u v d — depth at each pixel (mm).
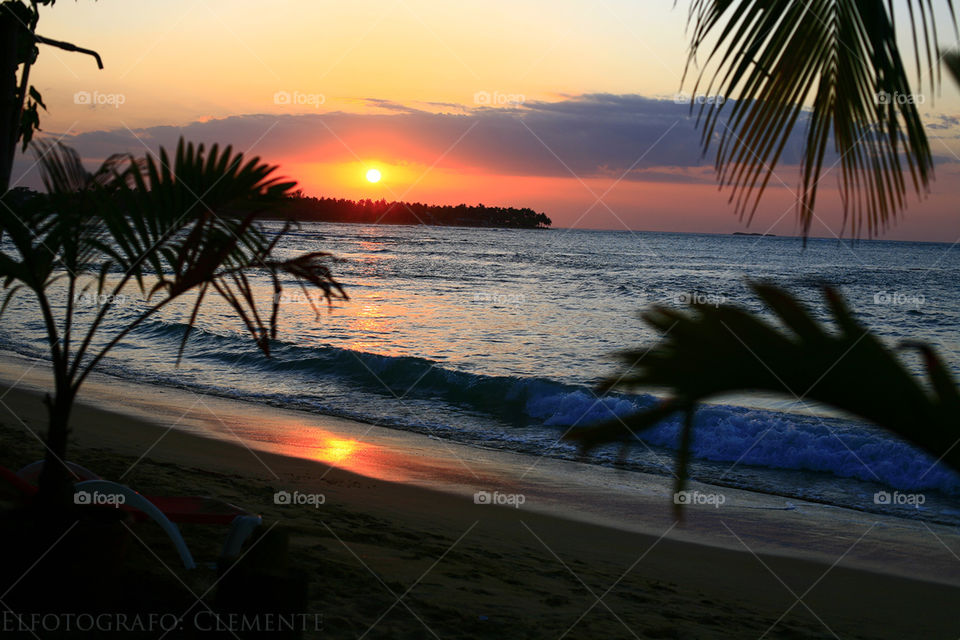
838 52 2396
